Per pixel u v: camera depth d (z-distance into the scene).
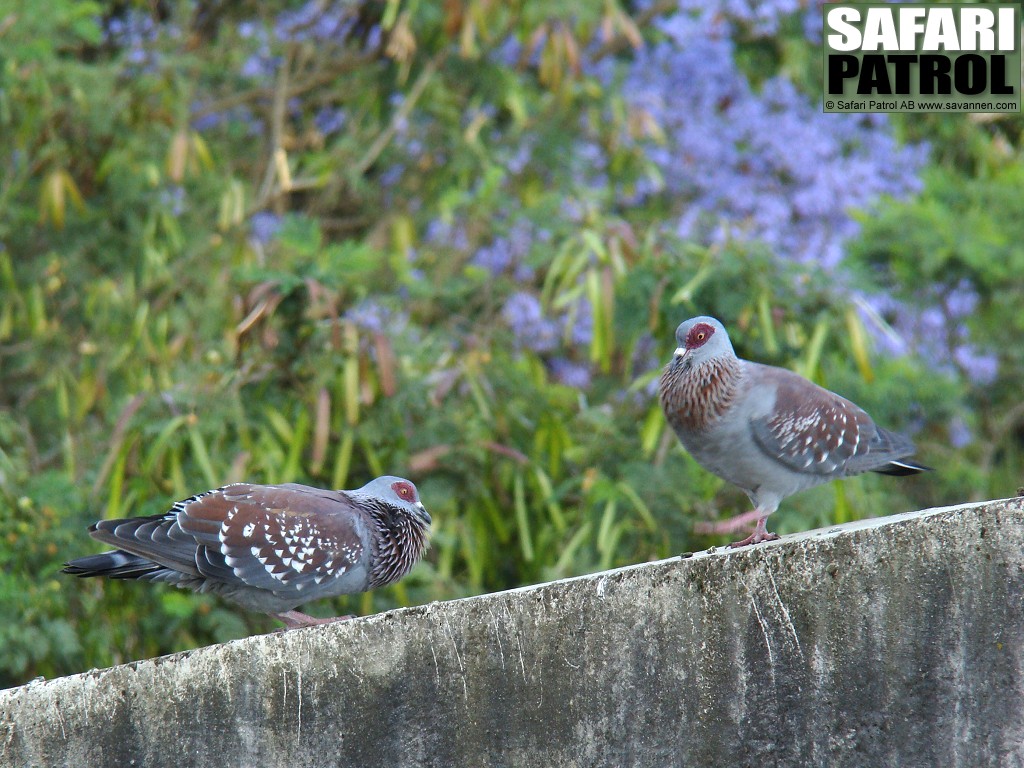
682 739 5.61
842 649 5.41
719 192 14.65
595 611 5.75
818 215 14.30
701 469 11.10
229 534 7.45
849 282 11.30
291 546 7.52
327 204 15.91
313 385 10.73
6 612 10.03
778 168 14.72
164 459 10.73
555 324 13.20
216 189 15.02
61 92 14.39
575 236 12.16
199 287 13.96
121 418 10.68
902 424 13.57
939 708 5.26
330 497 7.91
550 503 11.30
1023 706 5.14
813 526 10.66
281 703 5.91
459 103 15.85
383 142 15.56
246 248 14.24
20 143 14.14
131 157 14.63
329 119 17.05
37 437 14.47
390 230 15.52
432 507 11.12
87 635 10.48
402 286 13.02
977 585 5.23
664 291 11.34
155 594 10.51
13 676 10.46
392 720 5.86
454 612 5.87
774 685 5.50
